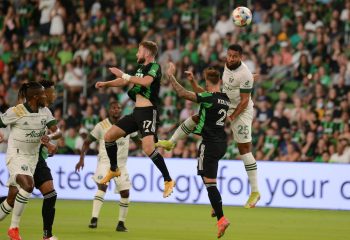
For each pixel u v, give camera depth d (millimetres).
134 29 61062
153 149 27297
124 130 27703
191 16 61438
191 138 49906
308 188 44031
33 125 24938
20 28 63062
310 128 49438
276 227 34062
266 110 51656
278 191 44469
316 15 58156
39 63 59219
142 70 27172
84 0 63062
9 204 26281
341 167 43656
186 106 52750
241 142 30625
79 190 46438
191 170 45469
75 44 60531
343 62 54094
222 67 55375
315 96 52219
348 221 37531
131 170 46281
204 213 39750
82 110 54969
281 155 49062
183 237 29484
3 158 45969
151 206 43250
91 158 46344
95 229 31656
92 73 58094
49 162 46938
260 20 59844
